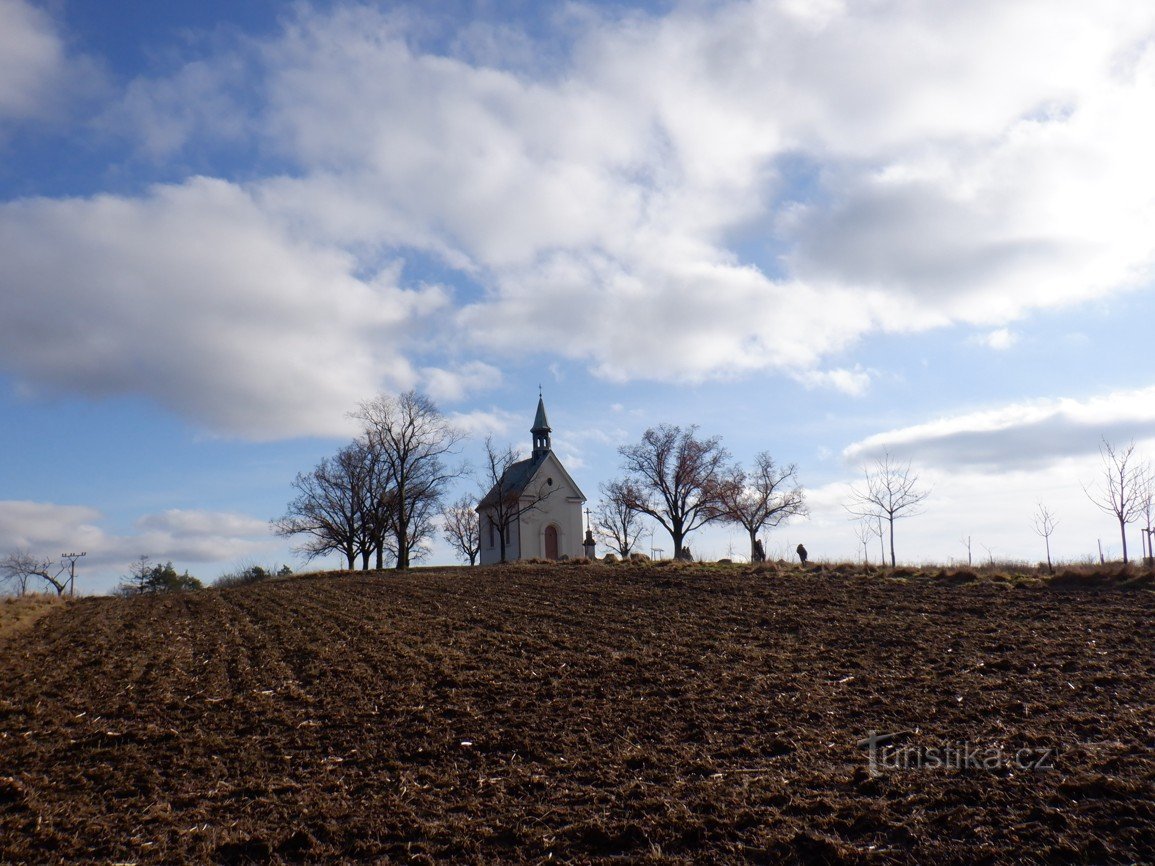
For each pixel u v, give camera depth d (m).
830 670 14.17
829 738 10.45
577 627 20.39
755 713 11.77
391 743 11.53
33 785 10.41
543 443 80.94
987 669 13.41
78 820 9.10
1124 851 6.76
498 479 65.19
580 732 11.48
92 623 26.31
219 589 40.06
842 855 7.07
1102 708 10.77
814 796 8.49
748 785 8.98
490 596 28.41
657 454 69.31
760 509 69.44
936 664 14.09
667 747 10.58
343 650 18.92
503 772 10.08
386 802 9.24
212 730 12.70
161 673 17.38
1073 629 16.14
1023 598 20.30
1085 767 8.58
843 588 24.14
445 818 8.70
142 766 10.99
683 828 7.93
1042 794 7.98
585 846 7.79
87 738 12.45
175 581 83.25
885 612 19.58
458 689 14.45
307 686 15.44
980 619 17.91
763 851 7.35
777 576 28.16
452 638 19.69
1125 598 19.33
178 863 7.91
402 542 62.84
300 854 8.00
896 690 12.55
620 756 10.34
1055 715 10.62
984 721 10.66
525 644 18.36
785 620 19.33
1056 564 27.55
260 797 9.64
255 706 14.04
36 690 15.96
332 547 70.31
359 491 69.00
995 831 7.32
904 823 7.63
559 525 78.69
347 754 11.17
